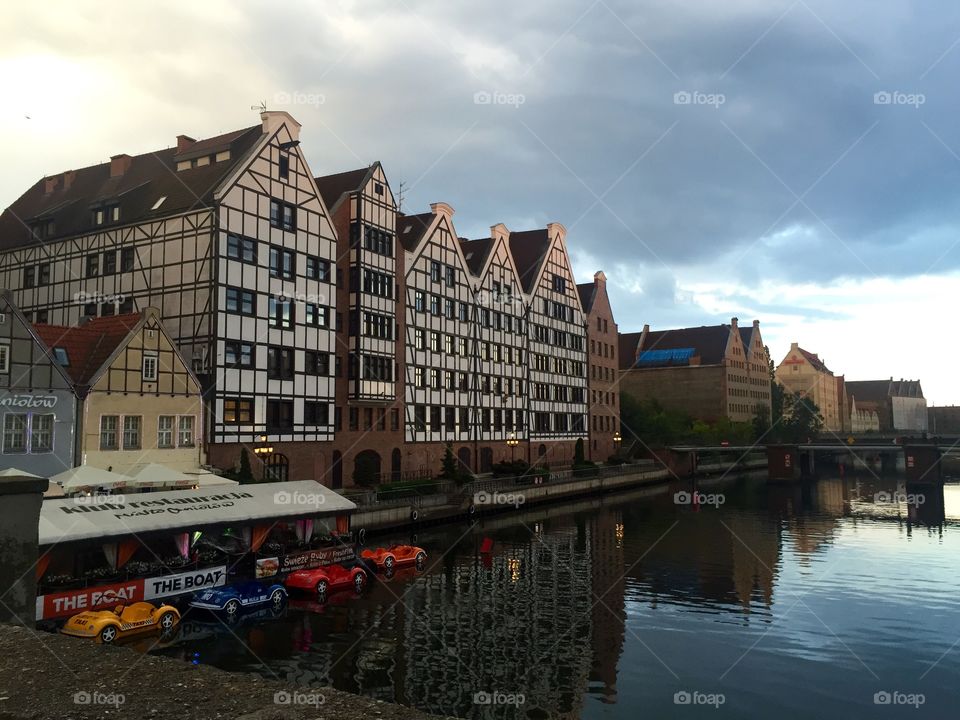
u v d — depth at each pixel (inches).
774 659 799.7
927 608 1018.1
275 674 709.9
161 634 823.7
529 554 1414.9
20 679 189.6
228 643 802.2
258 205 1535.4
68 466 1196.5
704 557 1398.9
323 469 1665.8
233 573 978.1
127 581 840.3
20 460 1141.1
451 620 922.1
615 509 2196.1
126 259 1556.3
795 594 1098.1
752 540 1610.5
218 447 1413.6
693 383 4399.6
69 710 170.2
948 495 2819.9
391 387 1898.4
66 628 765.3
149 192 1609.3
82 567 888.9
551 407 2770.7
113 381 1263.5
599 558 1378.0
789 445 3272.6
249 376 1489.9
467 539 1574.8
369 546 1421.0
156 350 1330.0
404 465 1967.3
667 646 838.5
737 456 4025.6
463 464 2224.4
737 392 4505.4
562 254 2923.2
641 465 3041.3
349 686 687.7
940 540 1621.6
